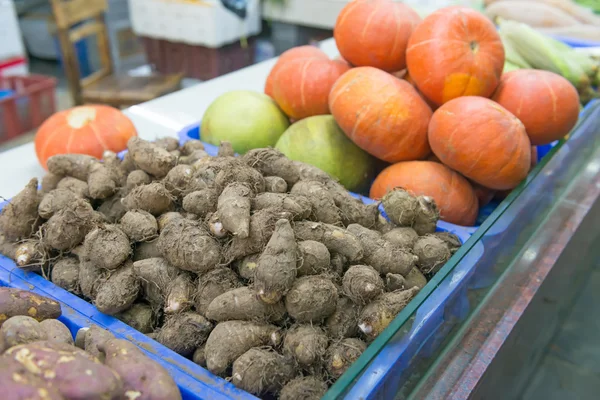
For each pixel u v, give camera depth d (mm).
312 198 817
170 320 716
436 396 741
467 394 747
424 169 1033
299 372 661
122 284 738
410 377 690
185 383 631
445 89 1028
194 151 1049
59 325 694
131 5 2977
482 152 952
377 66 1161
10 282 804
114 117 1267
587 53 1686
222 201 732
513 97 1068
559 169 1137
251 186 794
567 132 1108
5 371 486
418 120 1027
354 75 1049
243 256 738
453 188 1022
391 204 871
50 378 496
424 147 1062
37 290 788
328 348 668
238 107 1238
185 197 809
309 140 1137
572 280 1425
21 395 467
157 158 904
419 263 834
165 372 589
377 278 702
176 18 2875
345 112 1036
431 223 901
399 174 1048
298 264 688
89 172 954
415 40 1055
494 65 1043
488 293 889
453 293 730
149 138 1426
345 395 560
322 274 705
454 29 1013
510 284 966
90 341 656
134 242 807
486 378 812
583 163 1356
